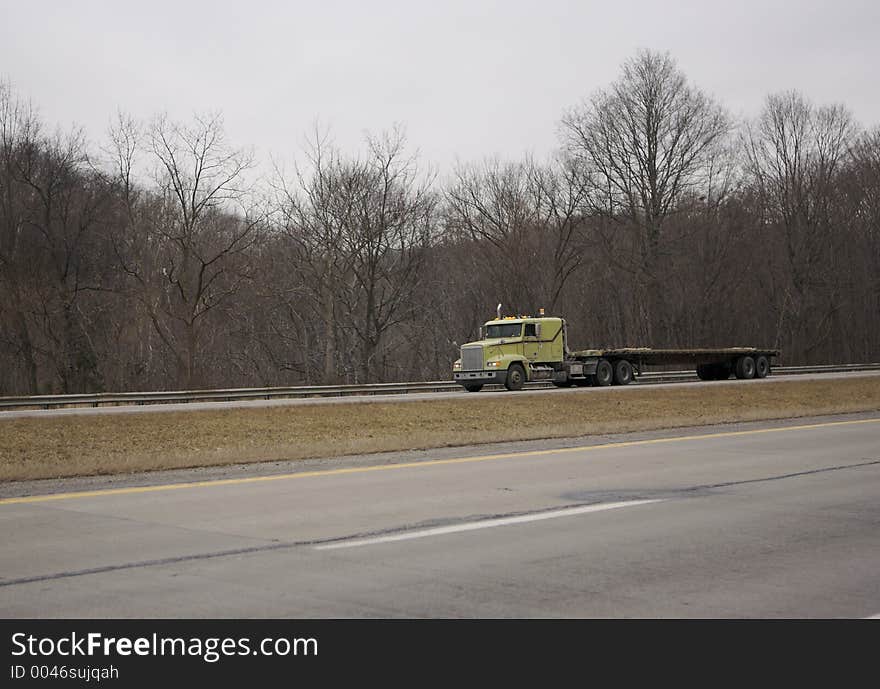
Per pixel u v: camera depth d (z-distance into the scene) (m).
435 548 14.17
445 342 98.25
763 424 38.69
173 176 81.12
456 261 99.62
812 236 108.06
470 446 31.41
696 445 29.83
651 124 94.44
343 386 60.25
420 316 96.12
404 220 89.94
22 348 81.81
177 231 83.06
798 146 108.94
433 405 47.94
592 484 21.00
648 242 95.94
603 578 12.33
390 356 97.56
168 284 85.31
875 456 26.36
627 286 100.38
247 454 28.39
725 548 14.19
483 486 20.80
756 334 110.88
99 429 37.72
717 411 51.69
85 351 83.50
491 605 11.10
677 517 16.81
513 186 99.31
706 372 78.06
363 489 20.48
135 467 25.45
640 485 20.83
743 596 11.52
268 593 11.61
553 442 31.95
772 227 110.00
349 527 15.93
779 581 12.23
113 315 87.25
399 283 90.38
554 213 98.62
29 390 82.06
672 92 94.81
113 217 84.31
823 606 11.14
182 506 18.36
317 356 92.38
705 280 101.00
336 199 87.44
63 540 14.92
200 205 81.94
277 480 22.28
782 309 109.62
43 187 82.56
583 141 96.62
